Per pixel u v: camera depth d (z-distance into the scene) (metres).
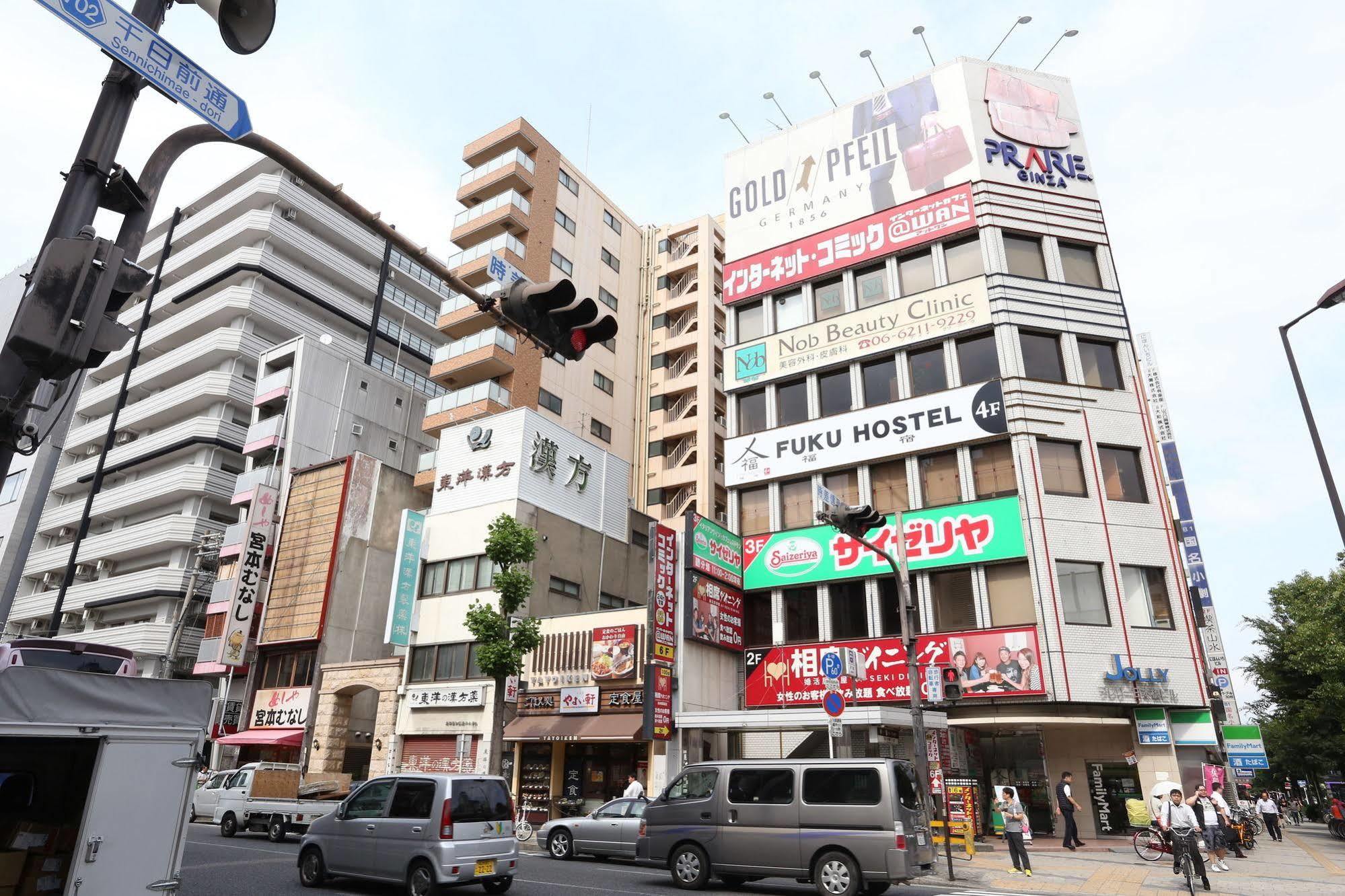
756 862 12.46
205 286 49.50
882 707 20.34
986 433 25.03
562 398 42.69
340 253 51.38
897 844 11.55
